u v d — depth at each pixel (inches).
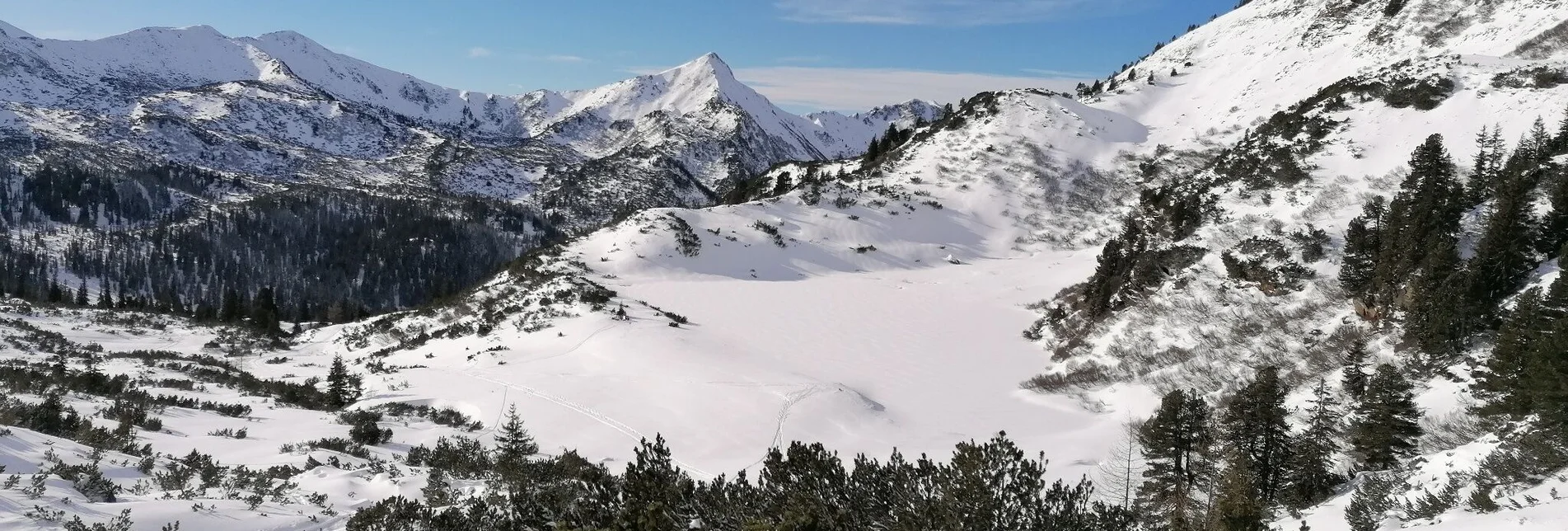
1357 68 3312.0
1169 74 4493.1
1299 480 703.7
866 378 1441.9
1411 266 1137.4
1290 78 3617.1
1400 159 1942.7
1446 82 2271.2
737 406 1214.9
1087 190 3233.3
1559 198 1091.3
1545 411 506.3
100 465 458.3
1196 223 1924.2
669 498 378.3
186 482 454.6
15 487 345.7
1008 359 1637.6
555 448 1035.9
